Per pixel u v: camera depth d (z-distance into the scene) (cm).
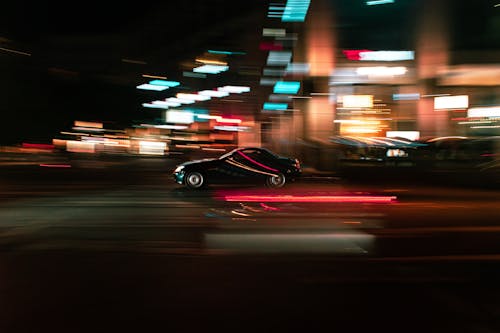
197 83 3856
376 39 2067
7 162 3145
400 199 1348
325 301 526
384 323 464
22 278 600
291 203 1253
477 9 1811
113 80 4497
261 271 638
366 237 845
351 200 1315
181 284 581
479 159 2352
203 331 443
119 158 3575
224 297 536
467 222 993
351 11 1889
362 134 2864
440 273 633
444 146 2480
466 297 541
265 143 3841
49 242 794
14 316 477
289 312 493
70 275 614
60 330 443
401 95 2798
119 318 473
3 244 780
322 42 2216
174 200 1300
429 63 2320
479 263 682
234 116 3966
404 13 1869
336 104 2823
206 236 845
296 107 2856
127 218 1020
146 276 612
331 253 731
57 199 1320
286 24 2200
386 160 2525
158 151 3906
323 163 2517
